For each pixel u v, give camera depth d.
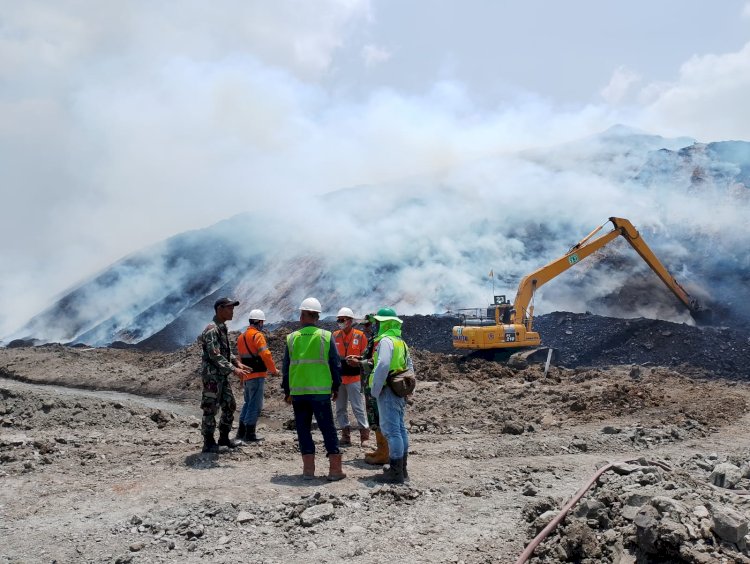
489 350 22.62
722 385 18.94
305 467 7.55
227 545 5.56
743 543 4.59
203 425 8.86
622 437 10.48
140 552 5.42
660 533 4.66
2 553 5.43
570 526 5.16
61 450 9.27
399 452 7.38
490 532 5.77
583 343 25.52
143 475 7.82
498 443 10.04
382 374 7.21
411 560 5.18
